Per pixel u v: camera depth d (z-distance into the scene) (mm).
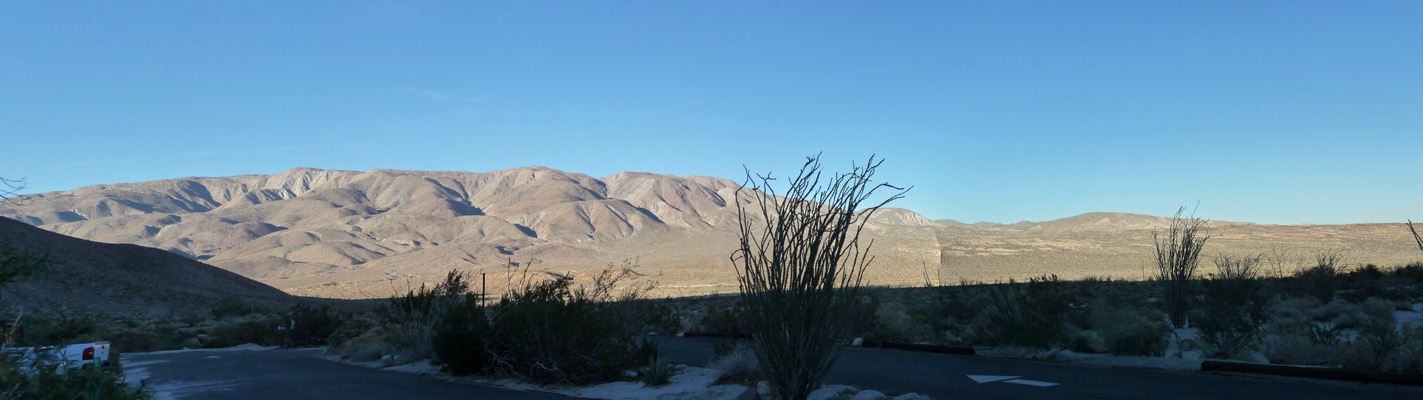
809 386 10242
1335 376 11469
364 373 19406
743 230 10797
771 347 10352
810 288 10266
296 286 165750
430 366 19406
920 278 80188
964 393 11211
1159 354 15602
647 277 132750
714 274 138000
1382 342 12484
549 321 14945
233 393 15250
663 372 13492
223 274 102875
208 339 47156
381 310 23516
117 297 70688
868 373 13805
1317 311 21672
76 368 8547
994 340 18531
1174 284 21406
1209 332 15453
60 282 67312
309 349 39188
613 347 15016
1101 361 14883
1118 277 38812
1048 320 17734
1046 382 12141
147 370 22875
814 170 10578
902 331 21875
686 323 32906
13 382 7559
